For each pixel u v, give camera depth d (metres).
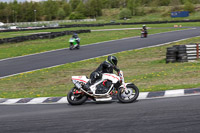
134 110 7.41
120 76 8.77
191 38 31.98
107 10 175.75
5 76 17.69
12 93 12.45
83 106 8.69
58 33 43.06
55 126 6.48
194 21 71.94
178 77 12.63
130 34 43.22
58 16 176.88
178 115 6.50
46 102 9.83
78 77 9.08
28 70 19.36
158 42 30.98
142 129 5.72
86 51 27.62
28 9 175.38
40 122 6.96
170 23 72.75
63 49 30.09
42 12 178.38
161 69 15.82
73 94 9.03
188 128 5.57
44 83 14.70
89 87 8.81
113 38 38.53
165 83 11.69
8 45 35.38
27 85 14.47
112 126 6.10
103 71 9.00
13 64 22.48
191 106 7.23
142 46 28.69
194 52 17.78
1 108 9.36
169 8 144.25
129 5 148.75
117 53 25.00
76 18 160.12
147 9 153.62
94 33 48.19
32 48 31.75
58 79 15.53
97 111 7.71
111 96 8.88
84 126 6.28
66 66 19.86
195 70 13.92
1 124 7.07
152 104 7.97
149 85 11.66
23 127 6.61
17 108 9.16
